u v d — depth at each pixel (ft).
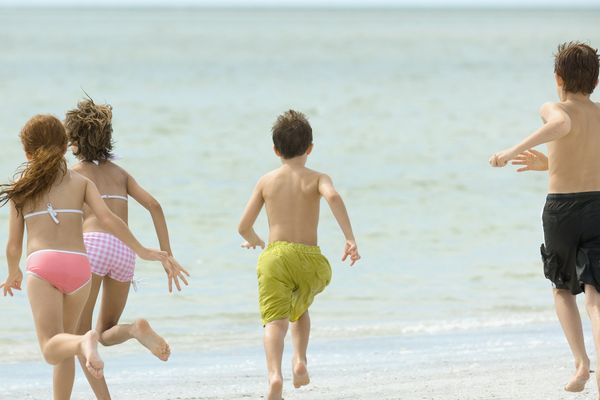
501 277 101.76
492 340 75.87
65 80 391.24
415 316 85.15
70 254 48.06
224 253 112.16
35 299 47.19
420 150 212.02
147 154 198.29
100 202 49.21
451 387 59.67
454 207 144.97
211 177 170.50
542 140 48.26
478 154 205.57
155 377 63.67
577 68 50.44
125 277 53.62
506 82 415.03
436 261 109.81
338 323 82.48
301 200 52.80
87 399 57.93
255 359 69.67
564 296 51.11
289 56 611.47
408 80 424.46
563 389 58.59
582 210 49.16
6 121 253.65
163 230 54.85
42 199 48.34
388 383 61.21
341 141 226.99
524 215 139.33
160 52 640.58
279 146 53.88
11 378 63.72
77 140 54.24
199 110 293.23
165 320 82.53
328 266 53.47
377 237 123.03
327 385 60.70
